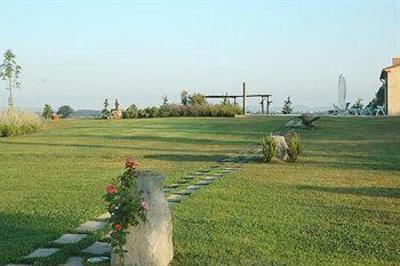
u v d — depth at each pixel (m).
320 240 7.48
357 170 14.79
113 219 6.05
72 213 9.25
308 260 6.61
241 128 31.89
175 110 47.47
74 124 38.22
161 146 22.70
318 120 35.78
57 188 12.01
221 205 9.82
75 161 17.67
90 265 6.38
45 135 29.31
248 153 19.70
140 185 6.31
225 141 24.67
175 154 19.59
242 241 7.41
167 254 6.38
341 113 50.25
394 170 14.77
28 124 31.11
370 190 11.47
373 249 7.07
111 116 47.09
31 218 8.90
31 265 6.54
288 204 9.94
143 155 19.27
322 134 27.45
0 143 24.83
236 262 6.52
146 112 47.69
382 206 9.77
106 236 7.68
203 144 23.44
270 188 11.73
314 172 14.39
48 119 44.25
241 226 8.24
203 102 49.25
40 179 13.48
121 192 6.06
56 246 7.32
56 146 23.03
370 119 37.44
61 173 14.66
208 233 7.82
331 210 9.39
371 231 7.96
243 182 12.62
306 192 11.21
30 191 11.59
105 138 26.88
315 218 8.78
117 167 16.05
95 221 8.75
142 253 6.16
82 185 12.45
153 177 6.40
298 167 15.52
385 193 11.11
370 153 19.28
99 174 14.43
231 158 18.20
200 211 9.30
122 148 21.91
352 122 34.84
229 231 7.94
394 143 23.00
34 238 7.61
